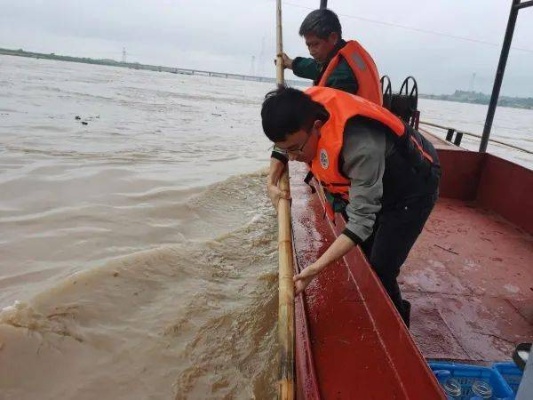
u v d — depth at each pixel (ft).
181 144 40.24
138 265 13.74
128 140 39.29
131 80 188.03
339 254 5.69
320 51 9.52
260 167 30.81
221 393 9.05
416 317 9.52
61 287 12.10
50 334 10.37
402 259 7.44
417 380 5.27
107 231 16.67
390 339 6.32
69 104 64.23
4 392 8.80
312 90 6.66
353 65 8.91
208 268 14.29
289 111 5.47
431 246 12.92
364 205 5.55
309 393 5.73
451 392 7.05
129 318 11.35
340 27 9.43
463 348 8.61
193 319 11.46
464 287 10.83
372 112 5.70
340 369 6.11
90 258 14.44
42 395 8.82
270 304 12.26
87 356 9.89
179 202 20.84
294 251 9.80
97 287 12.40
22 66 192.44
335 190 6.68
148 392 9.05
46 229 16.40
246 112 88.17
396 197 6.86
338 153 5.55
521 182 14.49
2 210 17.93
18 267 13.51
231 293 12.85
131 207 19.56
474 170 16.47
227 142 44.37
